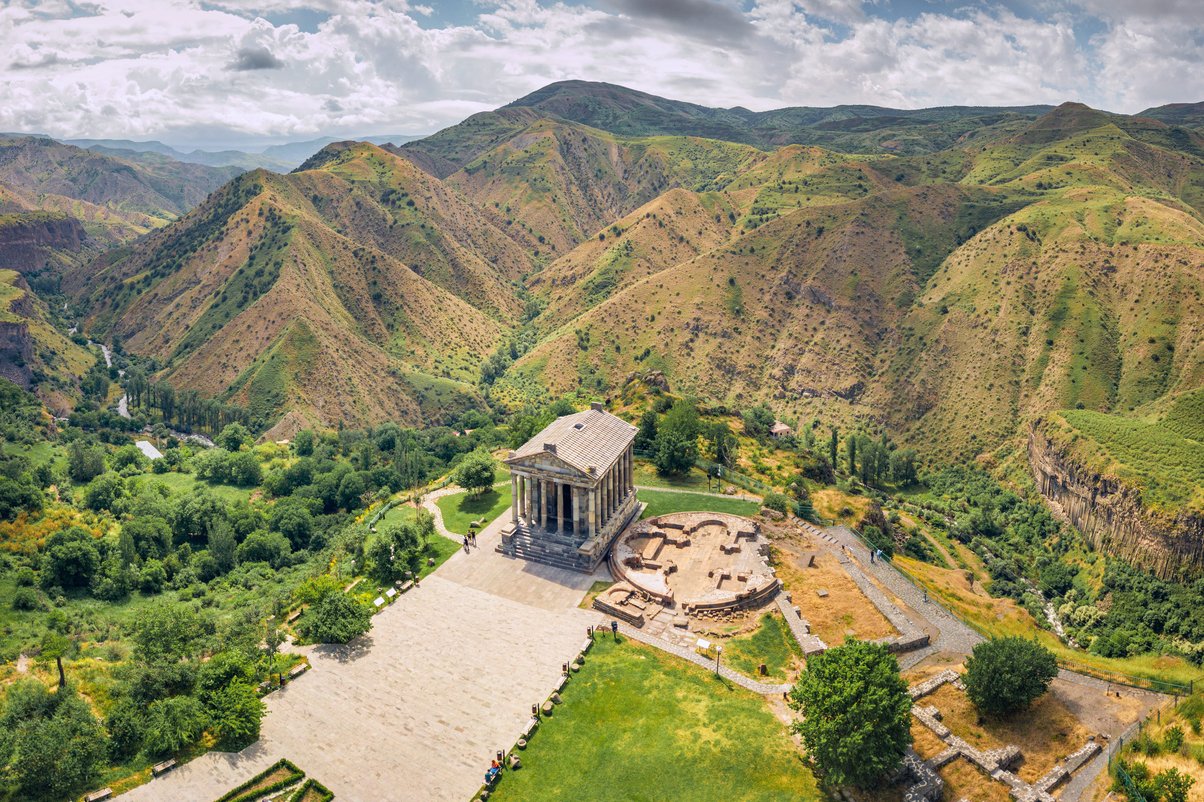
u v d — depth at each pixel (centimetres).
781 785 7075
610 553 11194
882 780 7006
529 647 9231
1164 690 8325
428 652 9162
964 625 9862
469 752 7612
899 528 17275
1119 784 6725
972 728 7700
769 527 12262
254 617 9775
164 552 15538
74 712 7612
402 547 11094
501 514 13012
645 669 8756
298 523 17038
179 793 7025
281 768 7375
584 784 7200
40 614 11638
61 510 16238
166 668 8181
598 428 12100
